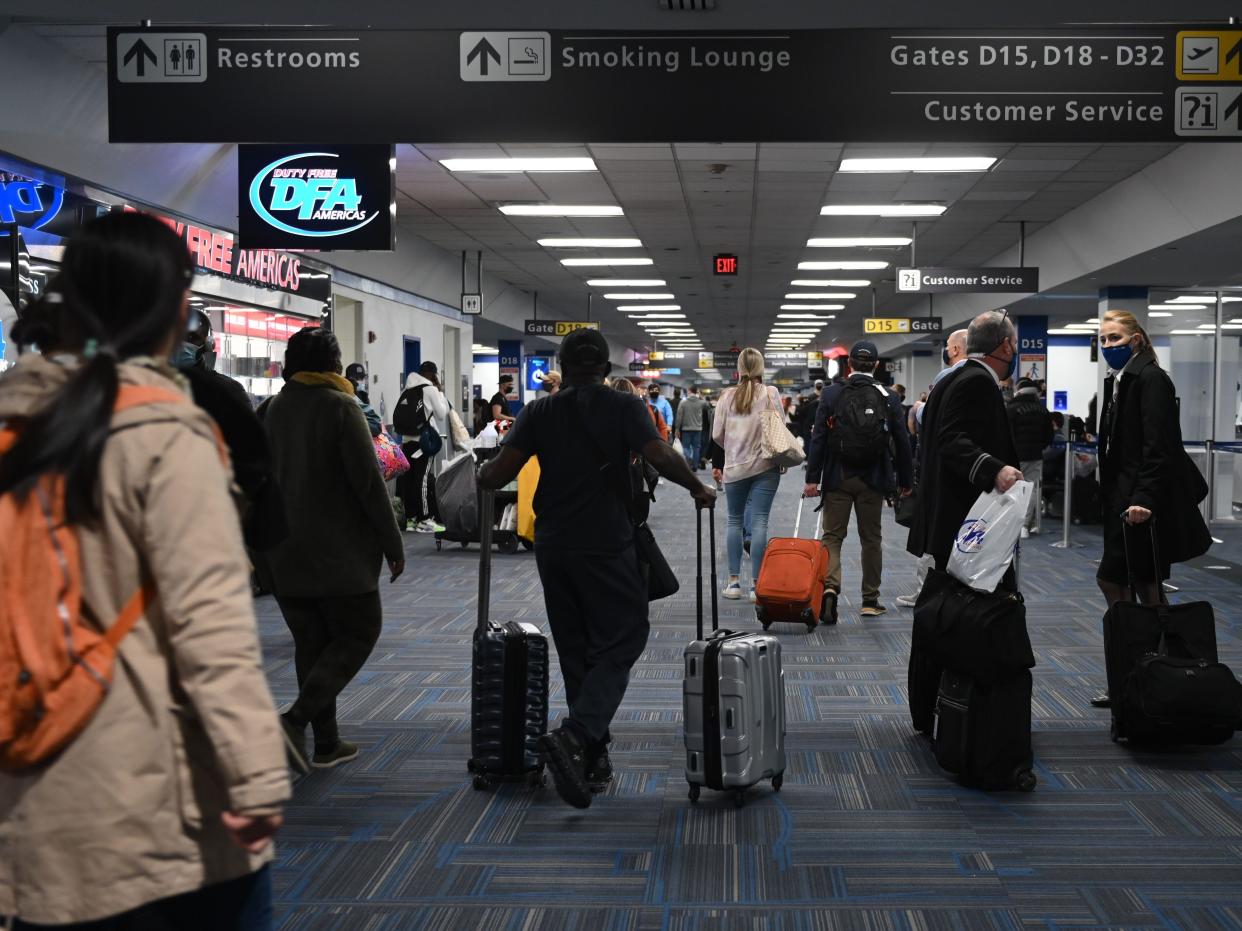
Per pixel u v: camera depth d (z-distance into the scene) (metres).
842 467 7.04
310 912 3.04
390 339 17.16
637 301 27.69
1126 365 4.90
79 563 1.40
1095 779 4.13
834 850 3.47
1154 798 3.92
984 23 5.39
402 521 12.57
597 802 3.90
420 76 5.21
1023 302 20.53
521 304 25.92
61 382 1.44
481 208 14.88
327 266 14.04
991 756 3.95
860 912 3.04
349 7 5.54
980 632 3.90
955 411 4.21
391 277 16.91
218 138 5.27
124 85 5.27
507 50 5.19
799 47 5.13
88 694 1.36
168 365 1.55
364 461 3.99
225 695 1.37
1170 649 4.44
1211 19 5.35
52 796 1.37
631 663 3.81
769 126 5.14
